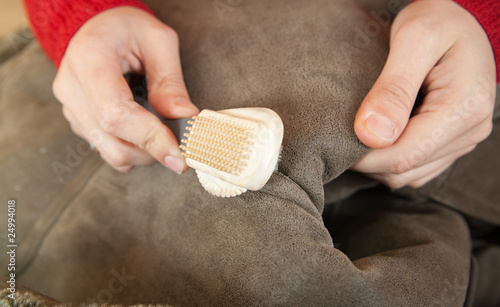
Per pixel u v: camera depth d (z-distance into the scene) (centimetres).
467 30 46
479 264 59
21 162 70
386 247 48
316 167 39
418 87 44
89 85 47
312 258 34
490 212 57
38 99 77
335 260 34
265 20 54
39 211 66
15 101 77
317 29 50
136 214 52
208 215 41
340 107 41
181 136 46
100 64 48
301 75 45
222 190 39
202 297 39
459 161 59
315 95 42
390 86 42
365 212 58
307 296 33
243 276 36
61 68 55
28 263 63
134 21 54
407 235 48
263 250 36
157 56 53
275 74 47
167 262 44
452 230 52
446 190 58
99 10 58
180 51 58
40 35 68
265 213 38
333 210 57
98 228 55
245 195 40
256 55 51
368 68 46
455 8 49
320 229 37
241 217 39
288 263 34
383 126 38
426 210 58
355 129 39
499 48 49
